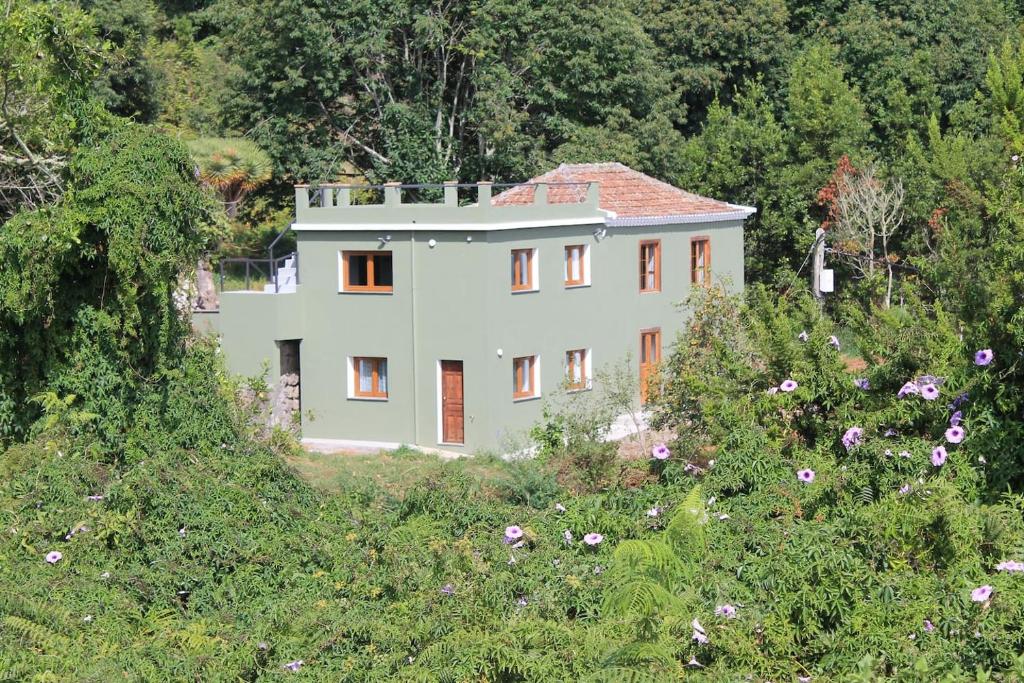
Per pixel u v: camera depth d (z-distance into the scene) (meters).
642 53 58.22
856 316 21.50
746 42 65.19
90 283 25.89
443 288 37.25
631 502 18.08
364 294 38.41
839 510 16.83
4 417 25.56
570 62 56.03
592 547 16.97
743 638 13.44
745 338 24.48
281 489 22.28
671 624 13.56
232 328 39.00
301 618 16.34
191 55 65.12
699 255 44.31
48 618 16.28
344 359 38.88
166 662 15.10
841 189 51.94
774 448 18.77
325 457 34.59
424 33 55.12
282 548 19.36
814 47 59.06
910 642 13.02
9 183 28.64
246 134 57.00
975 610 13.19
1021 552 14.20
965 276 19.66
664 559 13.05
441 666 13.83
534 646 13.77
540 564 16.11
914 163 52.78
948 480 16.81
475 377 37.00
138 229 25.36
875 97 63.31
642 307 41.91
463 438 37.44
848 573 13.92
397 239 37.75
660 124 57.94
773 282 53.72
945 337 19.42
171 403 25.77
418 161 55.31
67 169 27.30
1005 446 17.11
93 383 25.52
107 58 28.67
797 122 57.22
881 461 17.47
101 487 20.77
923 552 14.57
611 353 40.75
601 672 12.72
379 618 15.96
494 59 55.47
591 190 40.06
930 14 65.19
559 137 57.34
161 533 19.53
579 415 27.05
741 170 56.78
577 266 39.72
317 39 54.41
